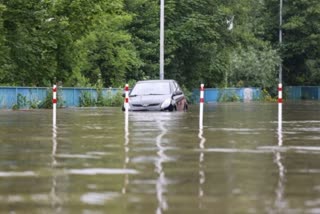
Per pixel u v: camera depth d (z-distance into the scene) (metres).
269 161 18.44
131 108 51.44
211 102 103.25
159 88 52.47
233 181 14.80
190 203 12.24
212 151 20.94
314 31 141.12
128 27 100.06
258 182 14.66
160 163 17.88
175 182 14.64
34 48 72.44
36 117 42.88
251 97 123.81
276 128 32.28
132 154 20.00
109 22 91.06
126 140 24.78
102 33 91.88
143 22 100.94
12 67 71.38
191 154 20.06
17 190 13.60
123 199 12.62
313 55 144.25
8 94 62.19
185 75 105.81
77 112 52.91
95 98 76.81
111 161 18.27
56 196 12.94
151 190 13.61
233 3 112.94
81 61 83.50
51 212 11.45
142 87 52.94
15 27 70.50
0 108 61.16
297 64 147.50
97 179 15.05
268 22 144.62
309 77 147.62
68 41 73.44
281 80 138.50
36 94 65.75
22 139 25.03
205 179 15.09
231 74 126.75
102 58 93.69
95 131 29.47
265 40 144.62
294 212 11.44
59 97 69.62
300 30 140.88
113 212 11.45
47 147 22.06
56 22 71.44
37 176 15.50
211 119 40.97
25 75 73.81
